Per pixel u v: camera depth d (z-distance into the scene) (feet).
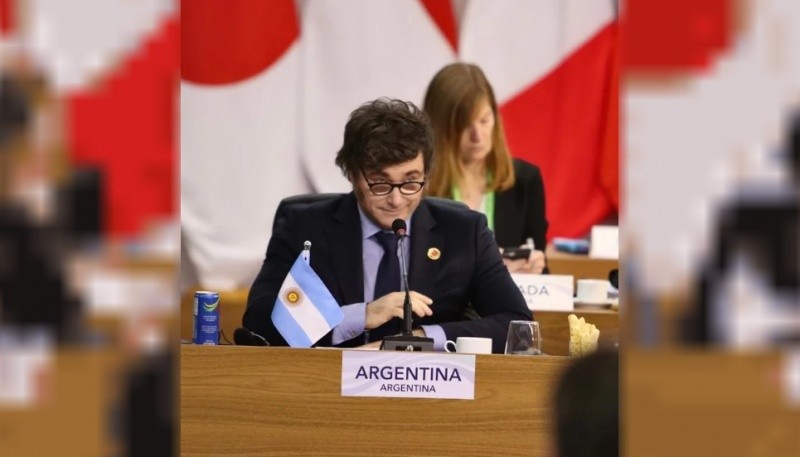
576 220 51.26
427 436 23.84
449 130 46.96
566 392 9.82
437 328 28.76
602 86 51.44
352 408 23.84
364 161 29.63
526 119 51.70
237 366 23.82
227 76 51.31
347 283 29.99
